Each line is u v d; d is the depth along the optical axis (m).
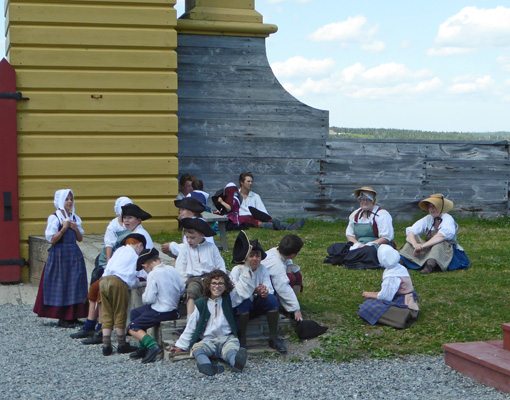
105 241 8.27
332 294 8.47
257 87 14.05
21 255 11.55
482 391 5.91
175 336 7.05
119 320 7.11
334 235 12.64
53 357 7.05
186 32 13.66
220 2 13.80
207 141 13.90
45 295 8.30
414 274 9.47
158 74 11.98
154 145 12.02
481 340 7.06
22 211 11.50
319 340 7.14
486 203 14.97
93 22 11.68
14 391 5.94
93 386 6.06
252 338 7.07
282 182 14.22
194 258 7.34
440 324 7.50
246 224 13.14
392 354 6.86
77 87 11.68
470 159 14.87
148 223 12.08
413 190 14.71
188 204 7.58
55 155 11.66
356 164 14.47
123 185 11.92
